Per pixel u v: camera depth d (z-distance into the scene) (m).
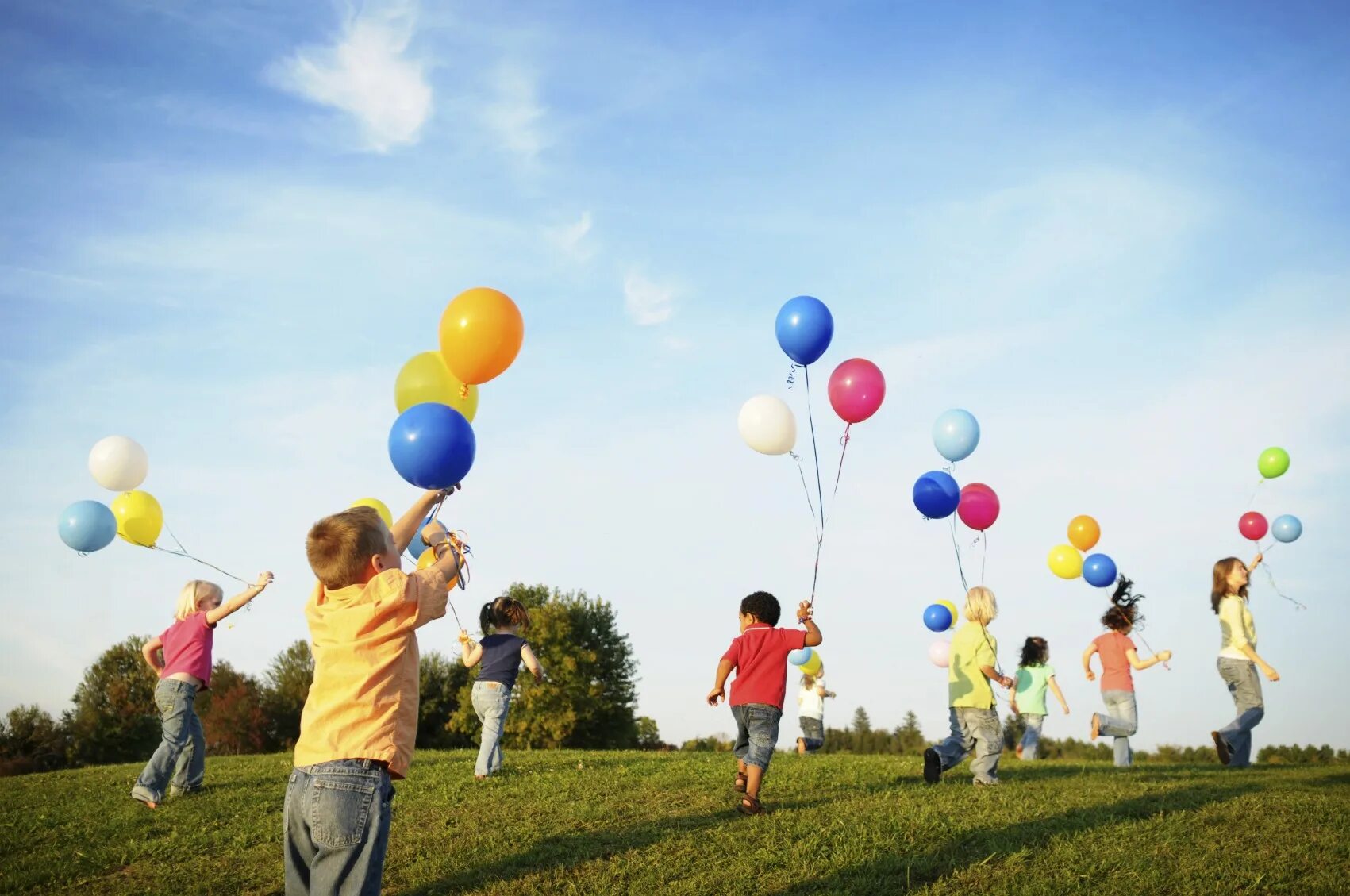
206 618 7.94
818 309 8.84
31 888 5.60
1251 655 10.80
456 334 5.92
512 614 9.06
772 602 7.38
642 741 40.84
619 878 5.27
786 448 8.94
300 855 3.46
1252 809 6.89
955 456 10.47
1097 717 11.48
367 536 3.68
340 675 3.51
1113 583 12.16
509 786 8.02
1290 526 13.72
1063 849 5.75
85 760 33.41
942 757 8.20
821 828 6.25
